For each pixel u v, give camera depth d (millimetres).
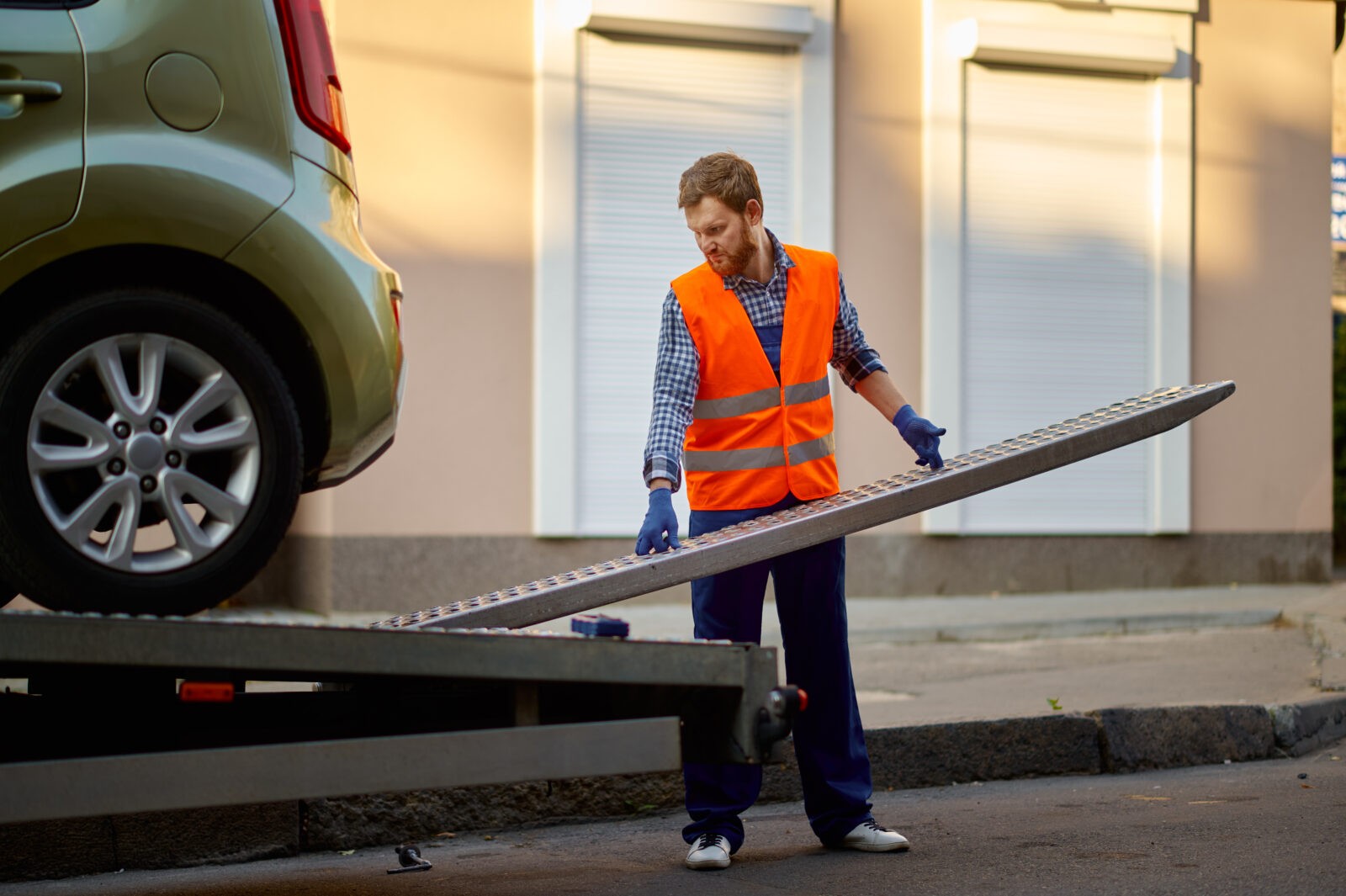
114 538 3537
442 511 9664
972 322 10836
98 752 2883
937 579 10656
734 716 3053
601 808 4656
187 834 4027
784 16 10156
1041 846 3938
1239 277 11484
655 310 10094
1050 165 11008
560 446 9820
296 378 3900
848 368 4078
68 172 3459
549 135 9828
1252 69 11508
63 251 3463
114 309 3545
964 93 10797
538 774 2846
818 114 10391
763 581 3830
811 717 3893
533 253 9844
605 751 2904
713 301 3789
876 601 10328
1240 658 7547
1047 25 10898
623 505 10008
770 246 3873
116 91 3549
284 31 3807
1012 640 8805
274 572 10391
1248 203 11508
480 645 2814
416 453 9617
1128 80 11180
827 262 3916
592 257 9992
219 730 2955
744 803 3844
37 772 2494
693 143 10180
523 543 9820
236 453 3715
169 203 3559
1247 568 11406
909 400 10672
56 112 3484
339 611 9438
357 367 3826
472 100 9742
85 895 3643
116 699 2910
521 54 9828
